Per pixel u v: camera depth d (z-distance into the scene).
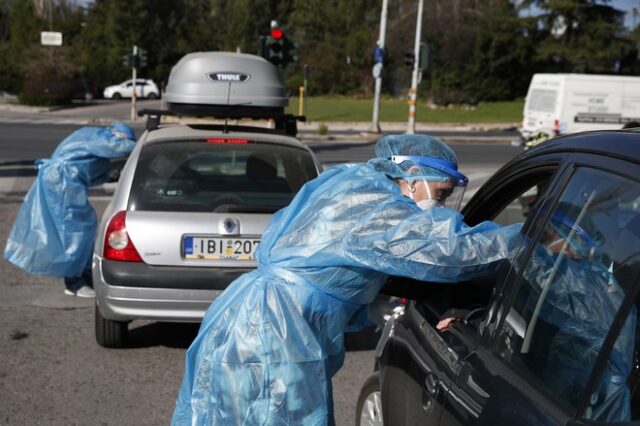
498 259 3.02
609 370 2.43
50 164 8.14
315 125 46.25
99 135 8.20
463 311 3.38
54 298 8.91
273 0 99.88
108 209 7.02
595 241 2.66
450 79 73.06
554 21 76.31
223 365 3.40
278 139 7.56
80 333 7.68
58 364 6.83
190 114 8.70
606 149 2.76
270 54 22.69
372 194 3.26
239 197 6.88
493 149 33.44
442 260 3.01
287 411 3.33
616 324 2.45
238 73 8.66
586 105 31.30
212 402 3.45
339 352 3.52
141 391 6.28
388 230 3.10
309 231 3.34
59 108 56.84
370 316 4.16
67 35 88.00
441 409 3.15
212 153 7.24
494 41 72.56
